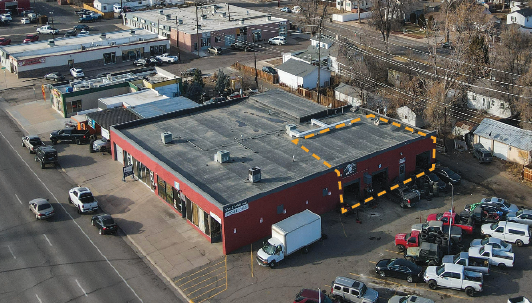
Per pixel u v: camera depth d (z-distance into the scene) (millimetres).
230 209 45625
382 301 40562
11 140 72000
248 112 68062
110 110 72688
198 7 139125
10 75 100188
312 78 90062
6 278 43969
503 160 63938
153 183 57000
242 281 43188
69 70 102062
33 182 60562
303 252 46594
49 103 85625
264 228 48531
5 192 58219
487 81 77438
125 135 61719
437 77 78500
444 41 106312
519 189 57406
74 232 50781
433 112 69875
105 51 105312
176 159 55531
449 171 58938
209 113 68125
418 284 42562
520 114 69938
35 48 104625
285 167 53219
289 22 130625
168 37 118875
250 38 120500
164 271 44750
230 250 46906
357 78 86000
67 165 64750
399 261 43125
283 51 113312
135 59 109125
